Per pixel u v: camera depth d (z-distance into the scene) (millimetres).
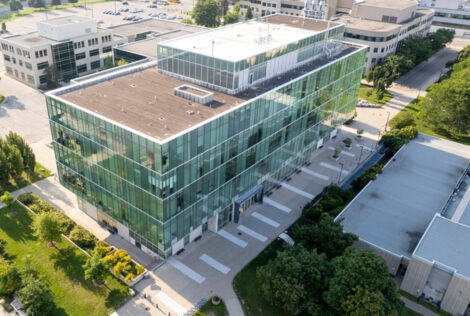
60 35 132125
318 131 96188
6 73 138500
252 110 67312
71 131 65375
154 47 129000
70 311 55750
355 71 103688
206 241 70250
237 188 72938
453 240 64438
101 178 65562
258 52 74750
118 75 77125
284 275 55156
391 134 104438
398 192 82062
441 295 60344
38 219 63906
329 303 52094
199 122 60219
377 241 67438
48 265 63219
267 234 72875
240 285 61719
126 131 55375
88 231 70062
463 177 88812
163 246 61781
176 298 58781
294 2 193500
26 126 105562
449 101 108438
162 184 55094
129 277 59938
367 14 170500
